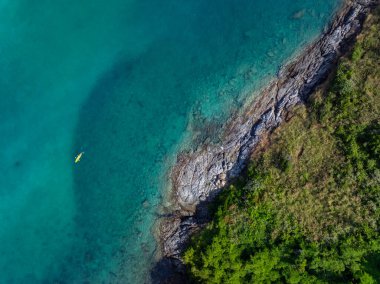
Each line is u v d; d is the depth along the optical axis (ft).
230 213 113.29
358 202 105.40
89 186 131.54
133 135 130.93
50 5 139.64
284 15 127.95
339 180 108.17
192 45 131.64
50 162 134.21
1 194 134.62
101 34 137.08
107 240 128.57
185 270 118.83
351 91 111.96
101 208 130.11
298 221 107.96
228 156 122.93
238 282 108.06
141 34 135.23
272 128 120.37
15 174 134.82
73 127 134.51
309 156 112.68
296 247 105.81
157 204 126.52
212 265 108.68
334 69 118.32
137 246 126.11
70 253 130.00
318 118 114.62
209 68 129.29
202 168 124.47
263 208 110.93
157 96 131.13
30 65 138.10
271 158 115.85
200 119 127.13
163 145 128.47
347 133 109.91
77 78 136.26
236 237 110.22
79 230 130.52
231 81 127.13
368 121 109.09
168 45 133.18
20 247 132.05
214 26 131.34
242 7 130.72
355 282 100.22
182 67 131.13
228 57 128.67
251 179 115.14
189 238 119.03
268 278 106.73
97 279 127.24
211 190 122.52
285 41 126.52
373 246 100.83
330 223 105.81
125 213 128.47
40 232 132.05
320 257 102.99
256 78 125.90
